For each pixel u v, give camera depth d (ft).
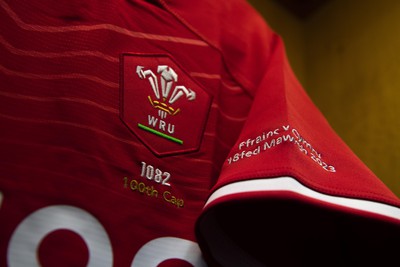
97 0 1.62
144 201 1.41
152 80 1.64
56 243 1.20
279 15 3.44
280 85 1.72
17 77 1.33
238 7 2.22
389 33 2.83
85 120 1.40
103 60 1.53
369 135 2.68
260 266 1.49
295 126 1.43
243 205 1.59
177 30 1.84
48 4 1.49
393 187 2.41
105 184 1.35
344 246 1.55
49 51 1.43
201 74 1.81
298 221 1.61
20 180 1.21
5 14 1.38
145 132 1.53
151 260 1.34
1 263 1.11
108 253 1.27
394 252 1.46
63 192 1.26
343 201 1.23
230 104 1.91
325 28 3.40
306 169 1.27
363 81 2.88
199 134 1.67
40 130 1.30
